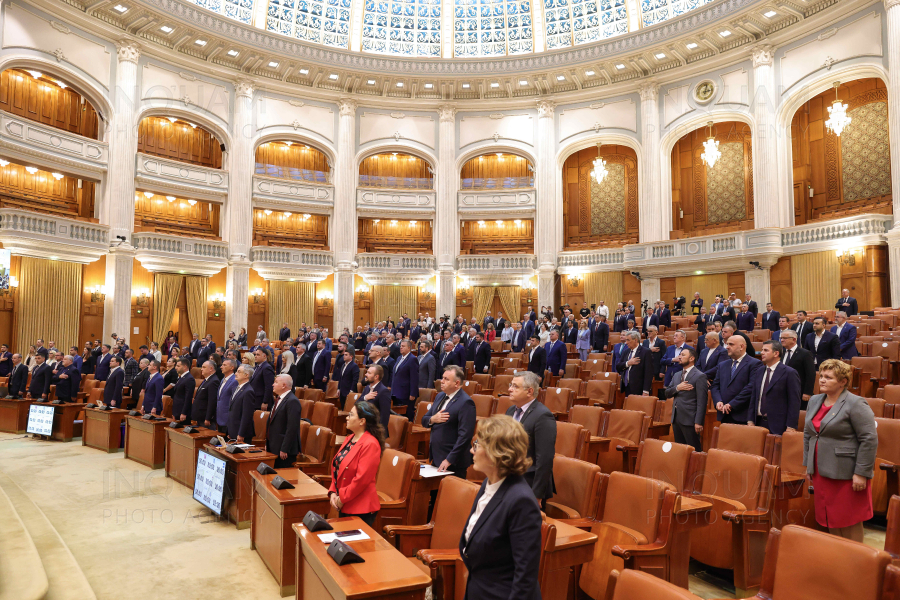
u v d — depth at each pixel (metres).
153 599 3.99
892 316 12.75
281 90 22.67
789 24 18.77
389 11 24.34
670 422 6.80
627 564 3.33
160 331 19.75
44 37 17.16
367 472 3.84
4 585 3.29
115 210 18.70
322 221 24.50
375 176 24.91
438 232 24.05
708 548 4.17
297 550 3.58
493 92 24.08
